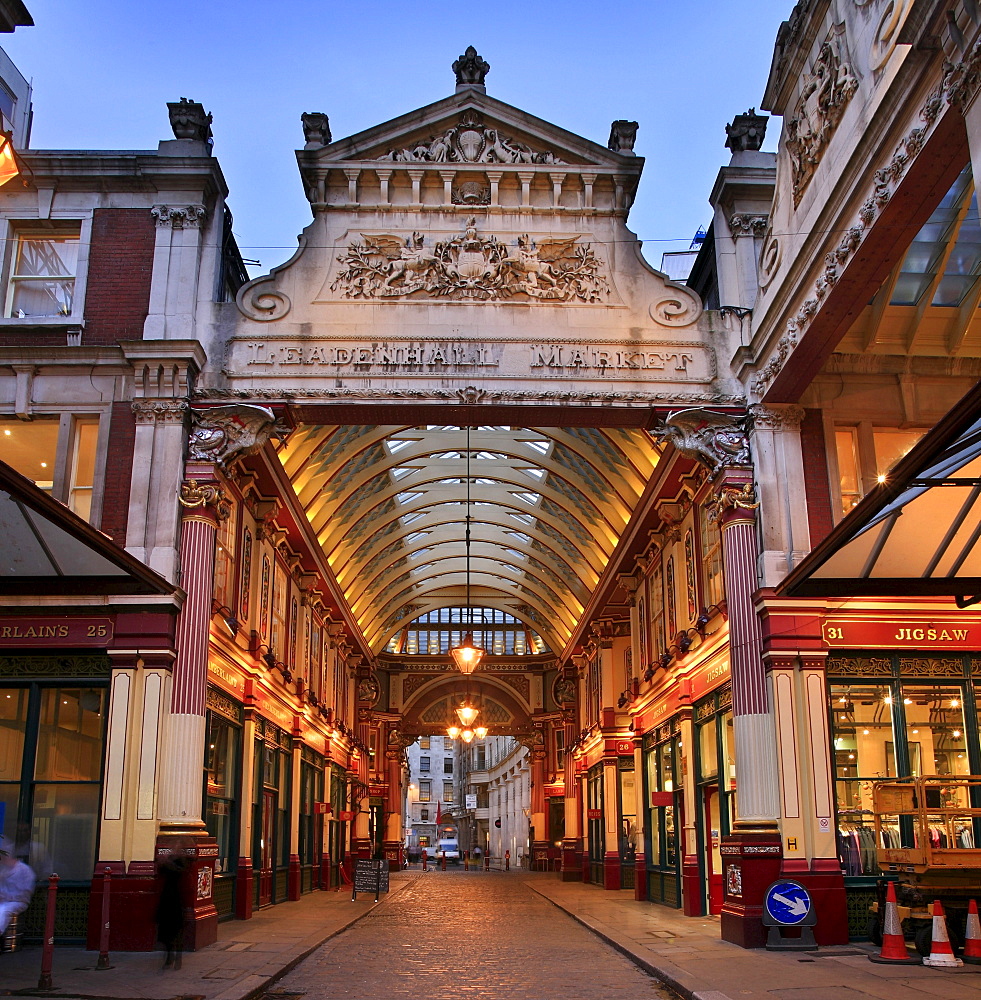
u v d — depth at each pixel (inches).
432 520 1311.5
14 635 578.9
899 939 473.1
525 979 458.3
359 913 799.1
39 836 561.3
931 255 589.6
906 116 432.1
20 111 1080.2
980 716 582.9
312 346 656.4
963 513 449.1
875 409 640.4
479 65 713.6
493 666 1802.4
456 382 656.4
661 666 871.1
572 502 1095.0
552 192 698.2
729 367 664.4
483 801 3102.9
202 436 626.8
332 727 1194.6
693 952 525.3
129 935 533.0
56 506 384.2
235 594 725.9
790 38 559.2
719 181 697.6
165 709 573.6
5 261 657.6
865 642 585.6
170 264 656.4
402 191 695.1
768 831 561.3
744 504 626.2
